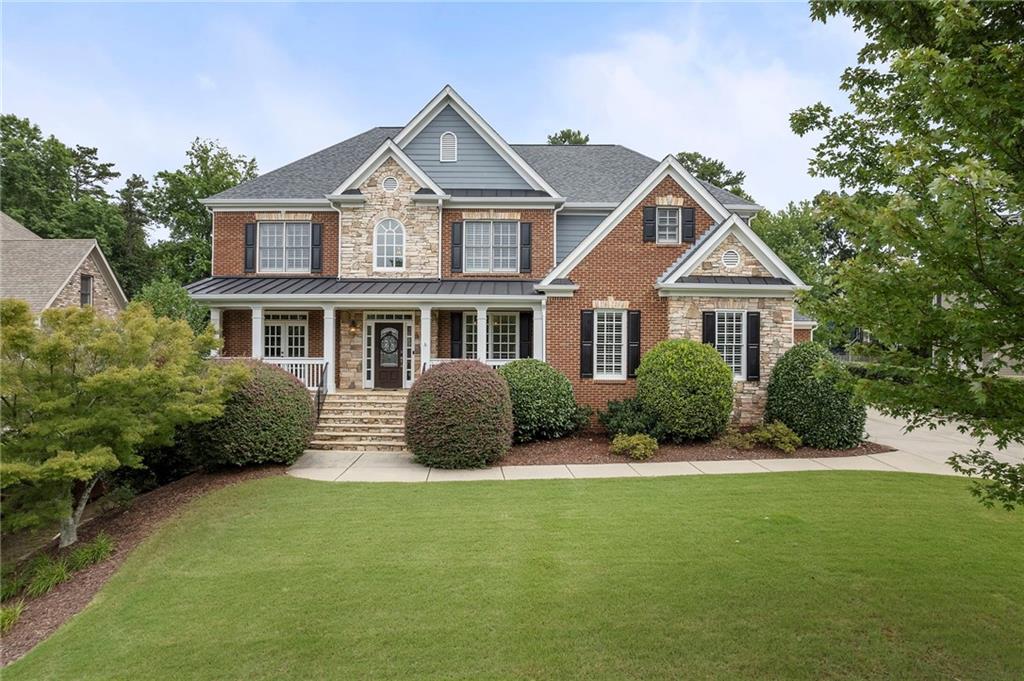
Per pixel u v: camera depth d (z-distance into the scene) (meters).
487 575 6.27
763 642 4.83
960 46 3.77
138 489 10.73
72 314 7.77
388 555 6.91
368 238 18.31
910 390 4.05
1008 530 7.61
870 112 5.17
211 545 7.38
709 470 11.40
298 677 4.47
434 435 11.62
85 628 5.42
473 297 16.11
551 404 13.81
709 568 6.39
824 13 5.21
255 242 18.83
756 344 14.76
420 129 19.23
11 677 4.67
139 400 8.39
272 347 18.45
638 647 4.77
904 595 5.70
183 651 4.91
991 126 3.44
